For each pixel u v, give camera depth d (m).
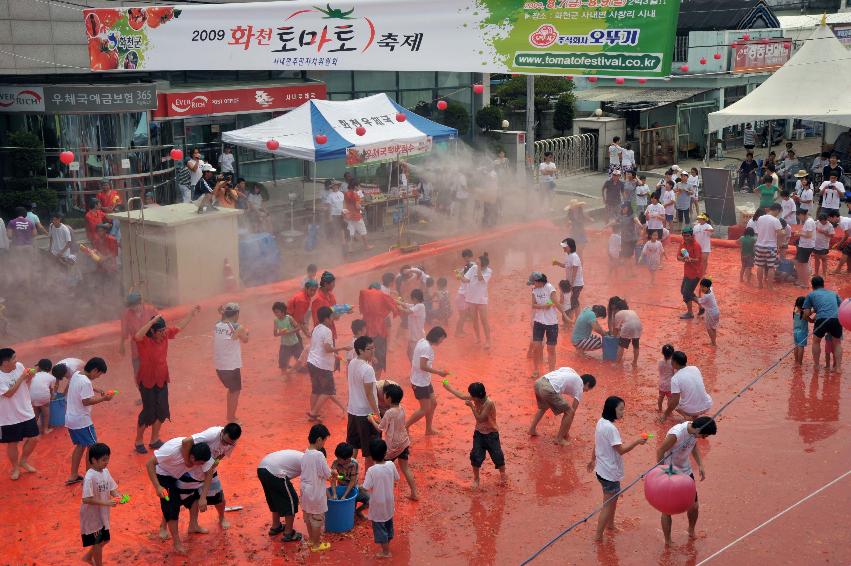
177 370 14.41
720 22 38.78
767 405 13.03
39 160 22.56
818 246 19.52
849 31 39.06
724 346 15.66
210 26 21.50
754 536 9.48
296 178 28.64
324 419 12.54
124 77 25.33
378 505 8.96
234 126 26.59
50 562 9.02
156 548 9.30
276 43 20.97
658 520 9.89
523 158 30.28
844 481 10.64
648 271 20.98
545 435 12.09
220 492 9.55
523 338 16.14
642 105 35.41
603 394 13.55
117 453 11.42
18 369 10.70
